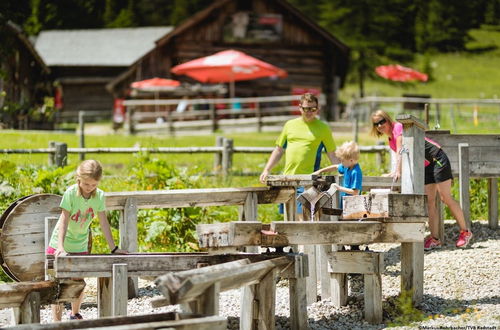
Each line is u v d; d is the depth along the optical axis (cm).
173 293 618
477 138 1183
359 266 835
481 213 1391
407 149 888
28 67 4066
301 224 785
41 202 962
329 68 4444
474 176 1180
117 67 5522
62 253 758
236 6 4359
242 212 1049
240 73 3847
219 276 652
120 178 1565
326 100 4425
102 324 650
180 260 764
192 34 4341
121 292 731
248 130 3609
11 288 726
